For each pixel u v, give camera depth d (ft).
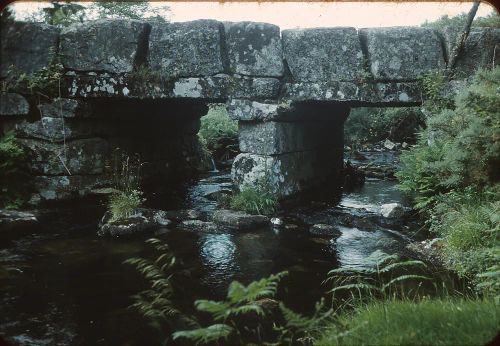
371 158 41.32
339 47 20.15
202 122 42.75
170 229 18.75
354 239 17.37
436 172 16.61
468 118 13.91
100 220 19.98
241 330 10.03
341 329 8.13
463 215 15.02
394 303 9.03
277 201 21.62
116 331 10.07
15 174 21.79
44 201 21.89
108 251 15.75
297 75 20.61
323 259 15.03
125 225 17.92
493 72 13.92
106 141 24.38
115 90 21.57
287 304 11.42
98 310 11.12
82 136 22.97
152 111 27.61
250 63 20.63
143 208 20.40
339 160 31.78
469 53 19.07
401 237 17.48
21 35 21.47
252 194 20.71
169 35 21.02
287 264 14.56
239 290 6.80
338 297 11.78
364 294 11.85
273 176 21.36
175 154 31.42
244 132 21.58
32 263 14.49
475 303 8.57
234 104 20.97
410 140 50.70
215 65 20.75
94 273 13.62
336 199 25.02
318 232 18.26
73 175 22.41
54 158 21.86
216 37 20.57
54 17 22.54
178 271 13.84
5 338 9.67
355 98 20.06
